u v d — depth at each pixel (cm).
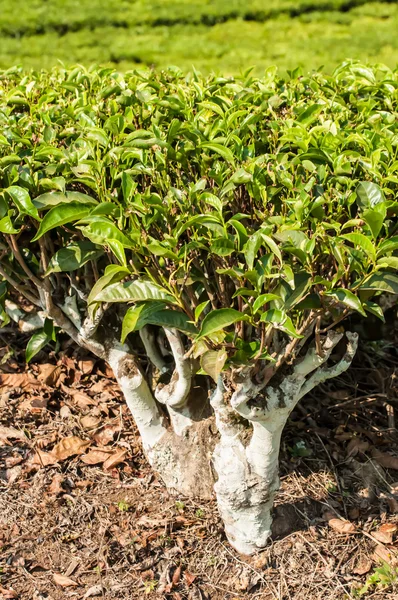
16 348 403
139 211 241
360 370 387
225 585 273
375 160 255
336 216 245
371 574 276
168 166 275
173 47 1145
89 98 356
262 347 230
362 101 347
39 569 279
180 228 225
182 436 303
